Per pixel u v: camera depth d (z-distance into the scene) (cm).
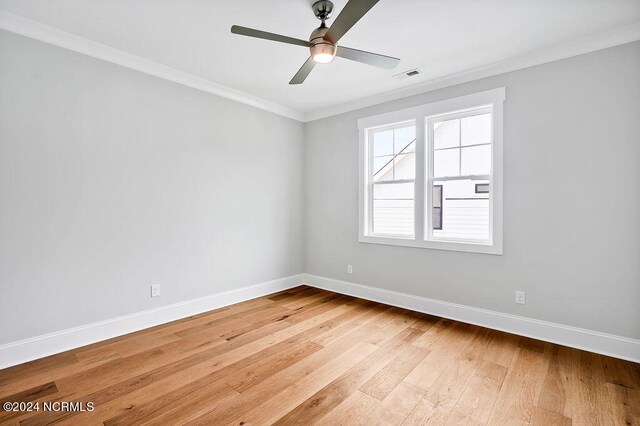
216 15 219
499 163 291
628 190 236
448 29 235
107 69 271
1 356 222
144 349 253
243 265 384
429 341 270
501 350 252
